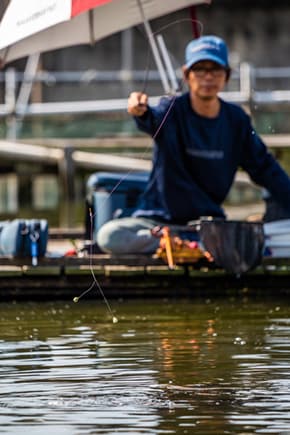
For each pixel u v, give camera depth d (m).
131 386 9.68
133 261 15.86
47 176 35.88
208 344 11.71
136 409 8.89
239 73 27.73
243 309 14.52
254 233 15.78
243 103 26.84
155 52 17.06
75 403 9.11
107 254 16.48
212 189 16.27
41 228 15.86
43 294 15.80
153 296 15.84
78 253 16.69
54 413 8.80
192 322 13.33
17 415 8.76
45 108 29.56
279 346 11.54
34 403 9.12
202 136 16.05
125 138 30.38
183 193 16.16
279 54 39.50
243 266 15.76
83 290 15.84
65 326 13.11
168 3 16.81
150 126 15.78
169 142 16.00
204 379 9.94
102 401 9.16
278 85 31.55
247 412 8.77
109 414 8.75
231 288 15.93
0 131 30.69
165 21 36.78
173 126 16.00
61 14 13.98
